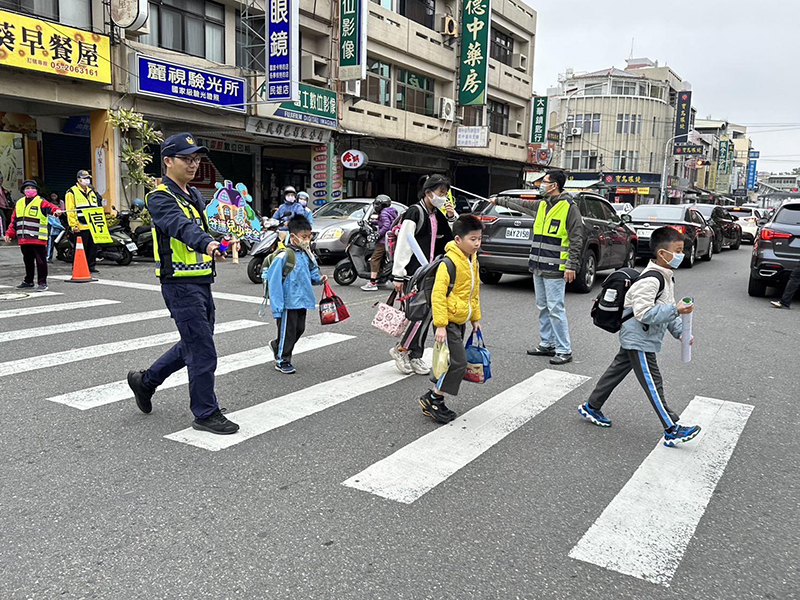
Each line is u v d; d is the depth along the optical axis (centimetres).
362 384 552
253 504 336
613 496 355
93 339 683
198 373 425
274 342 585
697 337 779
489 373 471
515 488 362
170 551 291
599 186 5250
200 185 2005
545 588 271
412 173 2898
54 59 1328
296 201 1243
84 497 340
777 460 411
